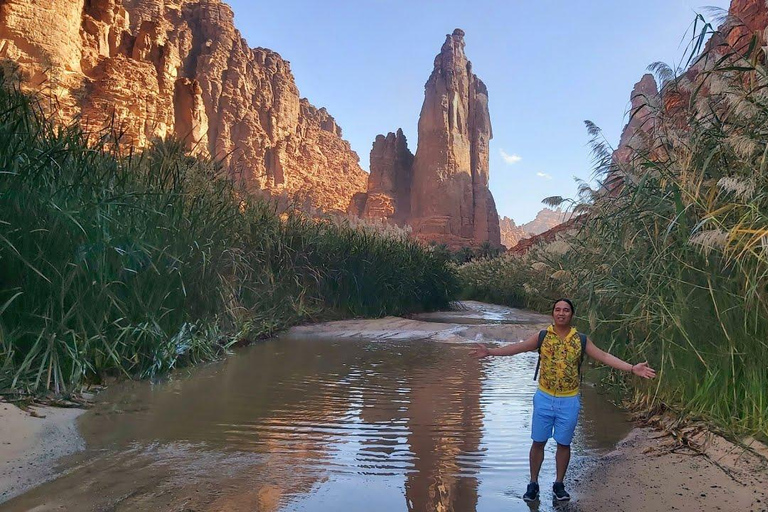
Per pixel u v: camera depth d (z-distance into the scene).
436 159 122.00
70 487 3.31
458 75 129.00
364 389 6.54
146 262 7.04
